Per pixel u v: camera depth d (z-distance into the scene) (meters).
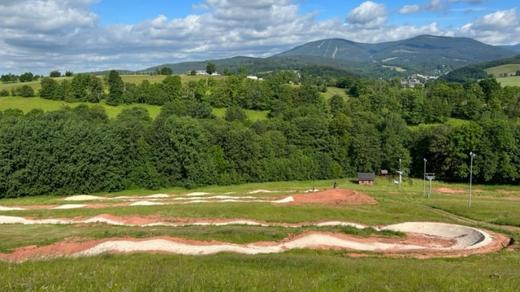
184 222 54.56
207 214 56.91
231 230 43.94
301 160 111.56
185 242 38.78
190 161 99.69
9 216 58.75
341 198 70.25
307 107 140.38
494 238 46.12
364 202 69.00
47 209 62.53
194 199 75.06
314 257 29.97
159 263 22.78
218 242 39.34
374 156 116.38
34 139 89.25
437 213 62.31
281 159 111.19
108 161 96.00
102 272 16.78
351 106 149.00
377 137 118.25
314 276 18.19
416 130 126.56
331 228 48.59
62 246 38.53
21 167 87.88
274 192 85.75
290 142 117.69
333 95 169.62
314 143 117.25
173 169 100.06
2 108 127.88
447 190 94.94
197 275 16.34
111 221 55.38
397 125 123.50
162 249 37.03
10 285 13.27
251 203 63.09
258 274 17.97
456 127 110.25
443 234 51.25
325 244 41.34
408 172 117.19
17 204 72.94
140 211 58.34
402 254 38.88
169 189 98.44
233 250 36.91
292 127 118.12
